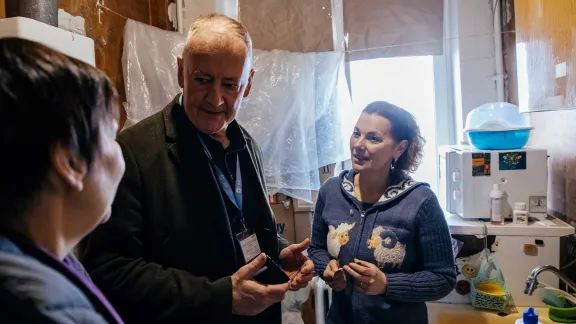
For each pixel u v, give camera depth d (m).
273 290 1.01
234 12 2.19
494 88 2.07
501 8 2.04
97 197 0.57
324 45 2.17
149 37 1.79
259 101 1.97
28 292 0.45
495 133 1.74
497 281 1.65
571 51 1.09
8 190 0.49
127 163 1.00
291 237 2.21
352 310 1.41
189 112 1.05
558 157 1.83
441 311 1.64
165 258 1.04
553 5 1.21
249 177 1.21
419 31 2.14
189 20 2.11
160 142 1.06
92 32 1.55
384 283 1.30
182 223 1.03
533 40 1.38
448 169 1.84
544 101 1.28
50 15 1.11
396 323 1.37
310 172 2.08
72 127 0.52
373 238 1.40
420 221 1.38
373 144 1.42
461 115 2.11
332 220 1.51
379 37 2.16
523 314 1.45
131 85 1.75
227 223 1.07
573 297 1.46
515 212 1.67
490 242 1.66
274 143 1.99
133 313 0.97
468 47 2.07
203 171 1.06
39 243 0.52
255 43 2.19
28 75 0.49
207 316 0.97
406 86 2.26
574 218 1.67
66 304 0.47
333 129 2.11
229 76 1.01
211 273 1.08
